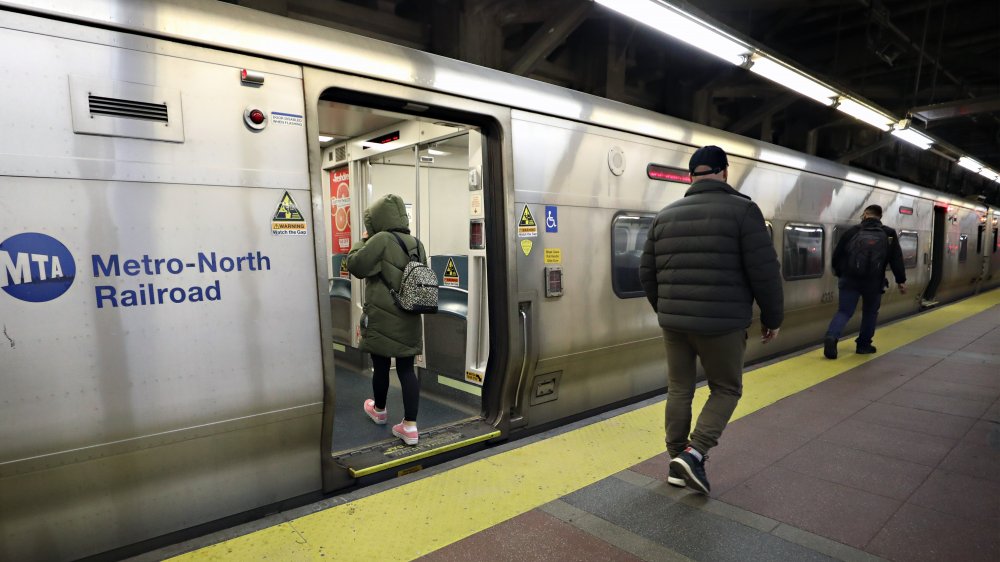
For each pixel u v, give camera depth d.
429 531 2.52
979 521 2.57
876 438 3.64
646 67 7.07
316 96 2.75
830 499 2.81
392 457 3.21
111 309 2.23
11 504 2.08
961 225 12.27
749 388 4.81
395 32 4.82
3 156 2.01
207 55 2.44
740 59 4.40
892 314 9.10
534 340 3.79
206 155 2.44
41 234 2.08
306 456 2.85
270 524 2.61
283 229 2.67
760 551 2.36
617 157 4.35
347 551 2.35
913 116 6.58
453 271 4.79
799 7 6.04
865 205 8.05
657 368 4.86
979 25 6.72
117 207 2.23
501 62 5.07
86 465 2.21
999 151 14.55
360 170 5.52
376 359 3.90
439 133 4.48
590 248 4.16
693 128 5.03
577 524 2.58
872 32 7.07
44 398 2.11
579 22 4.91
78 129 2.14
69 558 2.21
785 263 6.30
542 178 3.82
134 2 2.26
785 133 9.32
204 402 2.47
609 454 3.42
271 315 2.65
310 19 4.33
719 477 3.09
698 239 2.80
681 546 2.40
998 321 8.56
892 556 2.30
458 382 4.48
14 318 2.04
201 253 2.44
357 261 3.36
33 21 2.06
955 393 4.62
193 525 2.50
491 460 3.34
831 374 5.30
